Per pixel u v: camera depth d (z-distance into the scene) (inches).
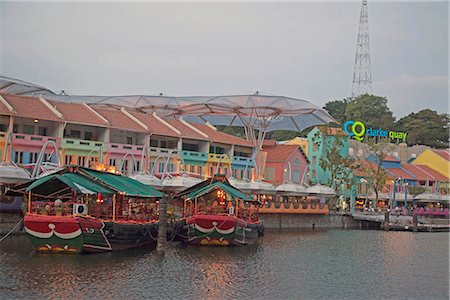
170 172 2324.1
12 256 1295.5
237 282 1176.2
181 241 1701.5
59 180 1326.3
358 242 2084.2
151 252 1493.6
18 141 2068.2
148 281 1131.3
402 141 4621.1
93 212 1374.3
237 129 4419.3
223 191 1688.0
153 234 1587.1
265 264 1416.1
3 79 2258.9
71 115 2253.9
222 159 2763.3
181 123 2810.0
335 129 3575.3
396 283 1264.8
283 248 1760.6
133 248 1481.3
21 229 1679.4
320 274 1323.8
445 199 3499.0
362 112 5019.7
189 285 1119.0
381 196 3481.8
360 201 3538.4
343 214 2856.8
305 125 3344.0
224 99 2925.7
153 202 1763.0
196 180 2137.1
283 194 2610.7
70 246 1314.0
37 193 1407.5
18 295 972.6
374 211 3206.2
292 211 2573.8
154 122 2625.5
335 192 2908.5
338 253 1721.2
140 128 2447.1
